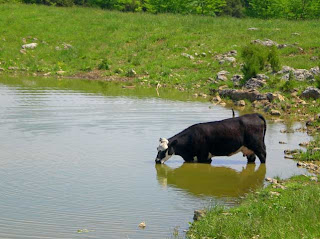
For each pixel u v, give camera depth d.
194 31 35.91
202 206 10.66
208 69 29.00
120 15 40.53
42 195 11.04
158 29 36.72
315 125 17.80
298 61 27.44
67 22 38.84
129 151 14.38
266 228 8.82
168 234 9.26
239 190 11.76
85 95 23.42
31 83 27.28
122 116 18.62
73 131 16.42
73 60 33.19
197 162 13.93
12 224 9.56
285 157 14.13
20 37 36.47
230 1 63.53
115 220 9.85
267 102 21.27
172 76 28.45
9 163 13.16
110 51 34.00
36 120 17.86
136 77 29.58
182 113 19.39
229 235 8.82
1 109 19.69
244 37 33.56
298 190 10.94
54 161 13.38
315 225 8.77
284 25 36.28
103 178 12.22
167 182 12.17
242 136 13.62
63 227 9.48
